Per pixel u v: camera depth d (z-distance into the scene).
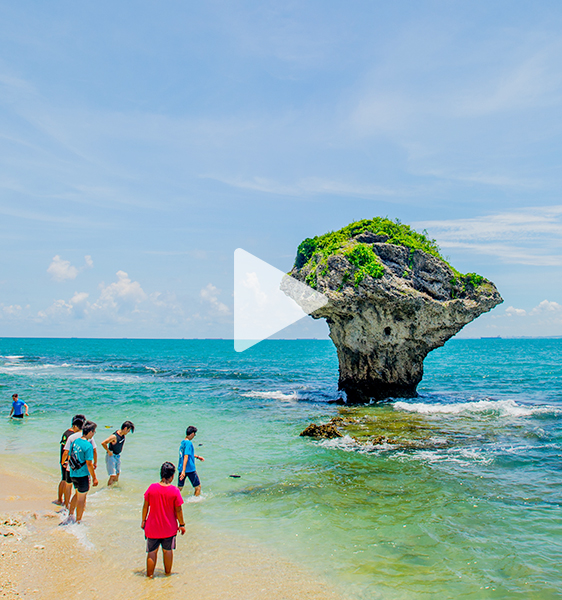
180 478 10.02
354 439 15.63
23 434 16.69
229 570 6.82
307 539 7.98
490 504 9.64
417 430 16.97
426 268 23.62
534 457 13.27
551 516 8.98
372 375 24.55
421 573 6.79
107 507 9.38
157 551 7.00
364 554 7.40
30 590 6.09
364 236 24.44
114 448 10.79
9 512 8.88
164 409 22.58
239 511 9.32
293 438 15.98
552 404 23.95
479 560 7.20
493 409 21.45
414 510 9.34
